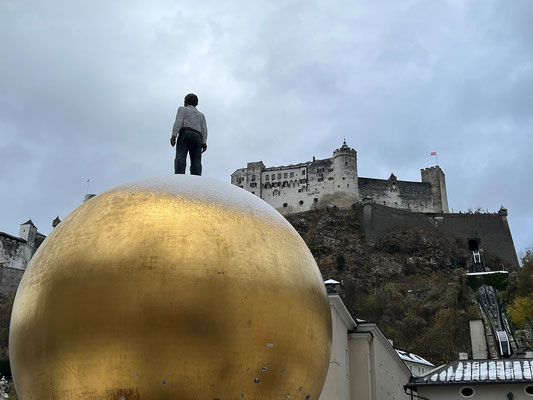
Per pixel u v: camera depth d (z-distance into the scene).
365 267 155.50
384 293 143.75
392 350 48.06
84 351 7.90
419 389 36.50
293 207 175.75
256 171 182.38
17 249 128.88
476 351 62.97
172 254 8.17
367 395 38.09
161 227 8.44
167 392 7.81
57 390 8.12
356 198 171.75
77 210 9.45
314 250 161.00
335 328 34.75
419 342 110.81
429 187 178.75
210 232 8.53
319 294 9.54
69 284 8.20
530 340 91.38
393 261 157.88
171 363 7.80
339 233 164.50
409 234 164.12
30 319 8.45
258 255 8.68
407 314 128.62
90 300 8.00
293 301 8.80
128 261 8.12
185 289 7.98
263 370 8.30
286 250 9.20
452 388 35.97
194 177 9.88
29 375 8.45
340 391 33.78
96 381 7.84
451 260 159.62
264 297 8.43
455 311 116.12
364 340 39.66
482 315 109.50
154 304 7.89
